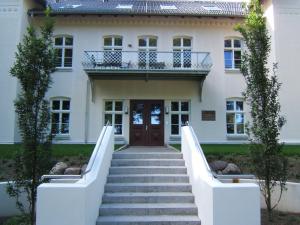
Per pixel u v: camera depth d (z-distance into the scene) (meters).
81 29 20.64
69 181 8.01
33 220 8.32
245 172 12.13
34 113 8.49
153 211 8.48
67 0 24.19
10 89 18.45
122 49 20.69
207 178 7.77
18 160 8.33
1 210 10.05
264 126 9.16
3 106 18.34
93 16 20.31
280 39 18.88
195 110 20.12
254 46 9.52
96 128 19.83
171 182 9.97
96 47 20.55
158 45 20.67
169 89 20.25
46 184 7.02
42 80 8.62
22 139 8.38
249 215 6.77
